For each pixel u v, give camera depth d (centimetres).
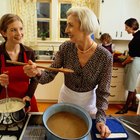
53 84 312
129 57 286
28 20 333
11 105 104
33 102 135
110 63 110
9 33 120
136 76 290
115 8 318
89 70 112
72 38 105
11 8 326
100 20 321
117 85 319
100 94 111
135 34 274
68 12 103
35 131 95
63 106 99
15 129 96
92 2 336
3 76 118
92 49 111
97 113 104
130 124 107
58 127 90
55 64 121
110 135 93
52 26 354
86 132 84
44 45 355
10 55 132
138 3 319
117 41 356
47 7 349
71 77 118
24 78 135
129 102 303
